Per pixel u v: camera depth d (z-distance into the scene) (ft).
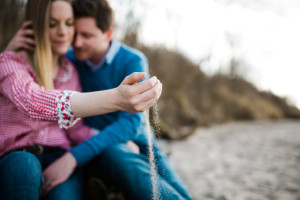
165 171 3.03
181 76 26.76
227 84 40.24
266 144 16.31
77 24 4.70
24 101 3.14
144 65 5.06
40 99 3.05
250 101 38.88
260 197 7.64
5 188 2.85
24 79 3.38
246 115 34.45
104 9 4.87
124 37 14.76
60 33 4.28
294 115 41.32
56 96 2.98
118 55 5.12
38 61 3.95
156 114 2.78
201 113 29.17
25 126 3.79
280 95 45.06
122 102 2.63
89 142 4.15
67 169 3.89
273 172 10.23
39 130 3.94
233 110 34.19
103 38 5.01
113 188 4.85
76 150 4.05
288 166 11.16
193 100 30.22
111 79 5.09
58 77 4.61
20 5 8.20
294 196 7.77
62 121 2.95
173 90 24.71
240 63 43.47
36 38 4.00
